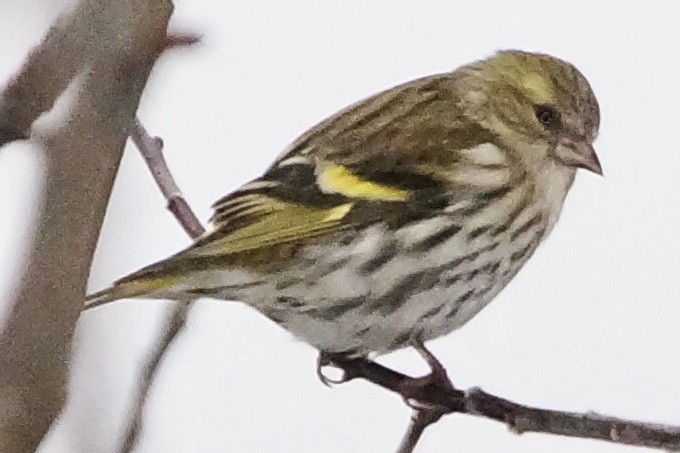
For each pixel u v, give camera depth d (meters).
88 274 1.16
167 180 2.44
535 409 2.39
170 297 2.40
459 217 2.43
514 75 2.45
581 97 2.45
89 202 1.15
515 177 2.44
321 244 2.42
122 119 1.16
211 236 2.41
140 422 2.10
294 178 2.42
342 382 2.42
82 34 1.15
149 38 1.16
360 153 2.43
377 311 2.42
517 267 2.44
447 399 2.40
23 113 1.14
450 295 2.43
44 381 1.15
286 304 2.42
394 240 2.42
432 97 2.44
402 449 2.40
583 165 2.45
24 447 1.14
